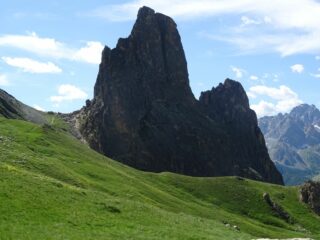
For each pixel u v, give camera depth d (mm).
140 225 65438
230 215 150500
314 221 177125
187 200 159500
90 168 133375
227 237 71562
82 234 55906
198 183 180625
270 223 163125
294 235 143375
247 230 130875
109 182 122875
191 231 69000
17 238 50219
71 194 71375
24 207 60156
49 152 138250
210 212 138125
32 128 175000
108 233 58594
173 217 77375
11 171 73625
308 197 192125
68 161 135250
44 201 64062
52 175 101562
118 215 68188
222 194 176375
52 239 51844
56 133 182125
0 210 57281
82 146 183500
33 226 55156
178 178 182500
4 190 63094
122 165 182875
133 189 123188
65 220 60031
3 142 122188
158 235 62312
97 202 71250
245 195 177750
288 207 185625
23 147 125688
